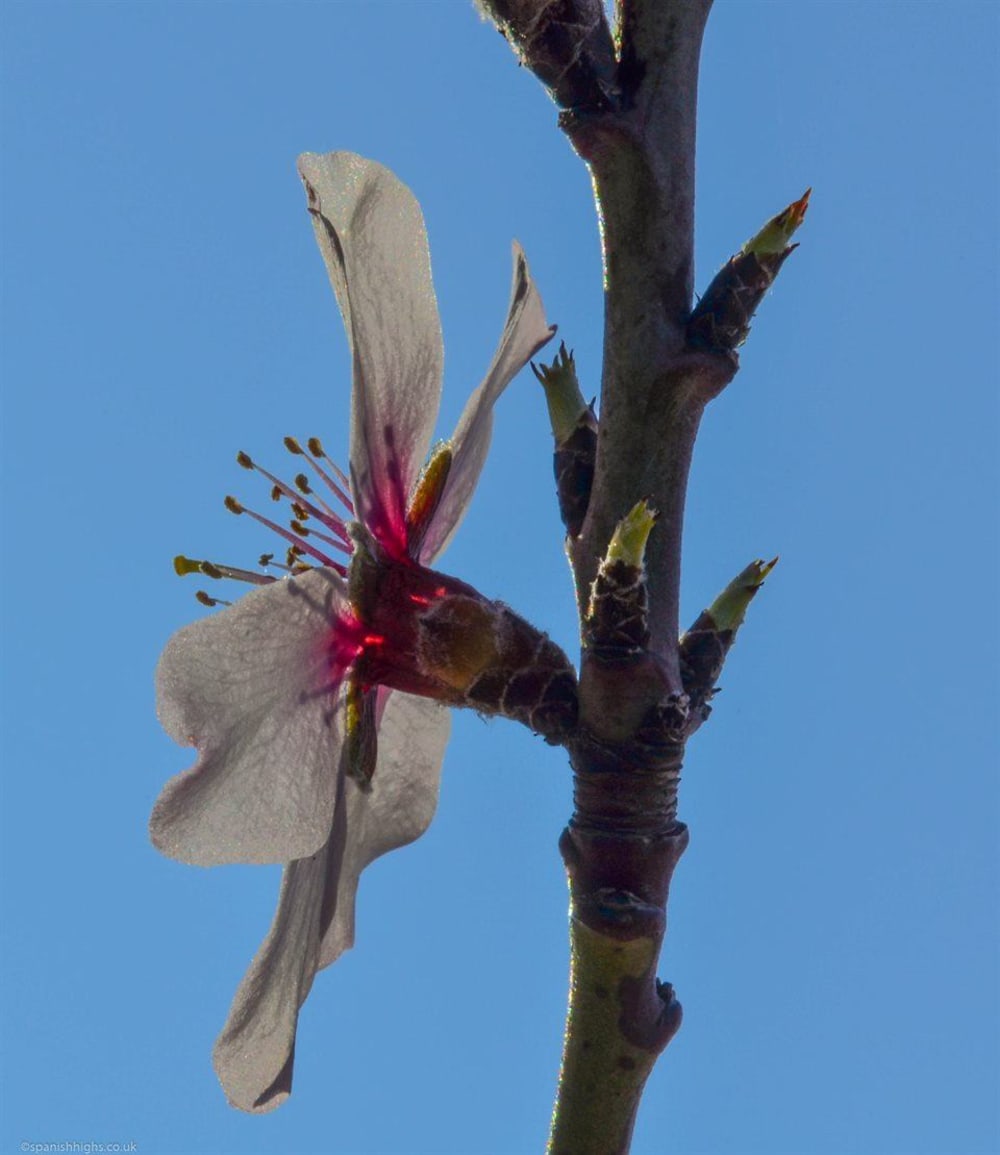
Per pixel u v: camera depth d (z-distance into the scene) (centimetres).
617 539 12
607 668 12
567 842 12
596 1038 12
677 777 12
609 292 12
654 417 12
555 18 12
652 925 12
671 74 12
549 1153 12
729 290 12
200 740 12
